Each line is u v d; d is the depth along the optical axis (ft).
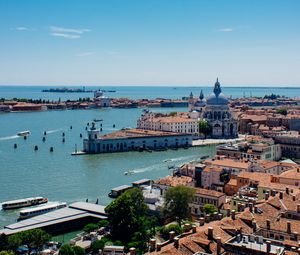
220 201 638.53
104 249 501.15
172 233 369.30
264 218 420.77
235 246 338.34
